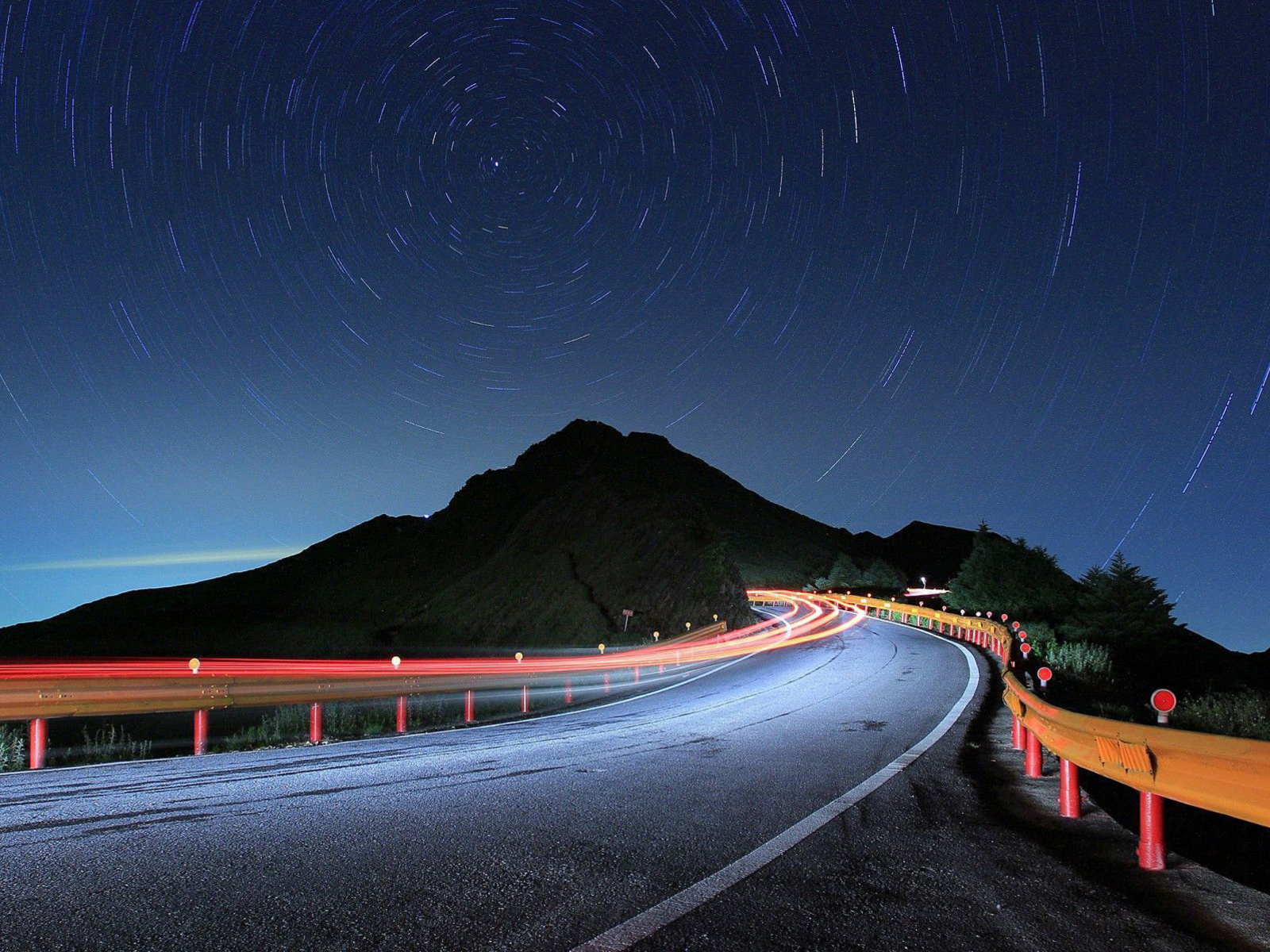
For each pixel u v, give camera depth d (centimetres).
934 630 3800
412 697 2105
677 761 898
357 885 434
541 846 523
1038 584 5350
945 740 1039
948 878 465
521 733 1250
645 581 5325
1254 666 3853
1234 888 453
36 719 1039
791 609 6312
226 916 384
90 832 556
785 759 904
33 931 363
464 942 357
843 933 377
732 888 440
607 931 373
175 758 1037
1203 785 411
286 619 9588
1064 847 540
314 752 1062
